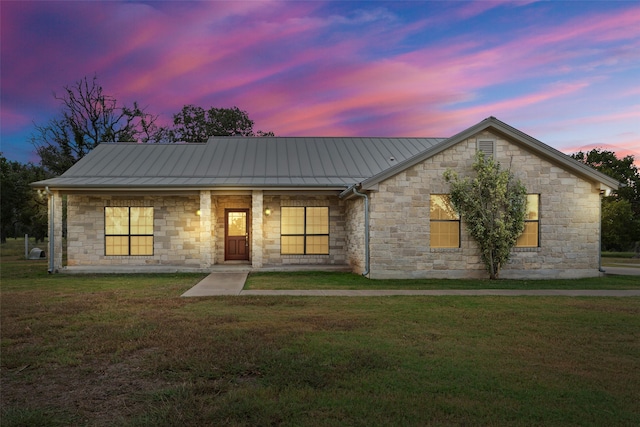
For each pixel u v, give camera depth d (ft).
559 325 27.27
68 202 62.13
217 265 62.39
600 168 152.56
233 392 16.37
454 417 14.60
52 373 18.81
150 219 62.80
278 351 21.29
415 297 37.96
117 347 22.08
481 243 51.70
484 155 51.65
